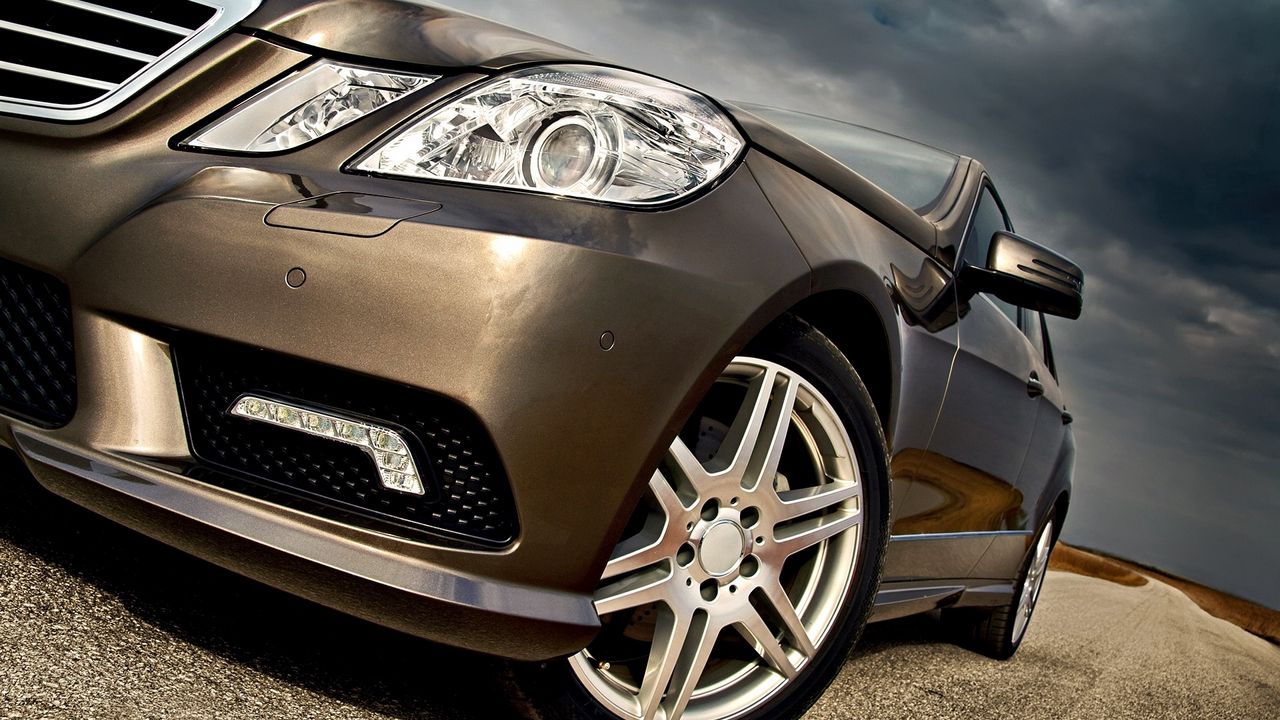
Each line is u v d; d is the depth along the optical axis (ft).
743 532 5.55
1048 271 8.18
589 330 4.60
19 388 5.02
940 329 7.54
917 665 10.16
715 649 6.02
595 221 4.72
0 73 4.95
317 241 4.51
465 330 4.46
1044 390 10.19
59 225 4.73
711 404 5.78
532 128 4.85
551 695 5.09
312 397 4.69
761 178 5.59
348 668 5.48
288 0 5.13
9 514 5.94
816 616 6.13
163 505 4.54
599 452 4.70
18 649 4.53
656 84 5.41
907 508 7.74
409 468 4.66
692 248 4.95
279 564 4.51
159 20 4.96
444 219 4.55
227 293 4.53
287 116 4.89
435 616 4.57
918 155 9.29
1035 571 12.30
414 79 4.96
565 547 4.74
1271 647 28.68
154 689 4.59
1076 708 10.50
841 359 6.00
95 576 5.50
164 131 4.86
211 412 4.80
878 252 6.66
